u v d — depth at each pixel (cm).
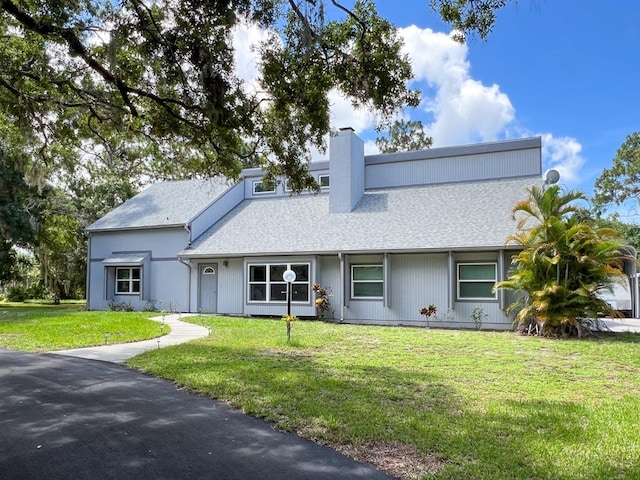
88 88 862
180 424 492
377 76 692
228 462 390
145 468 378
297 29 662
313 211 1884
